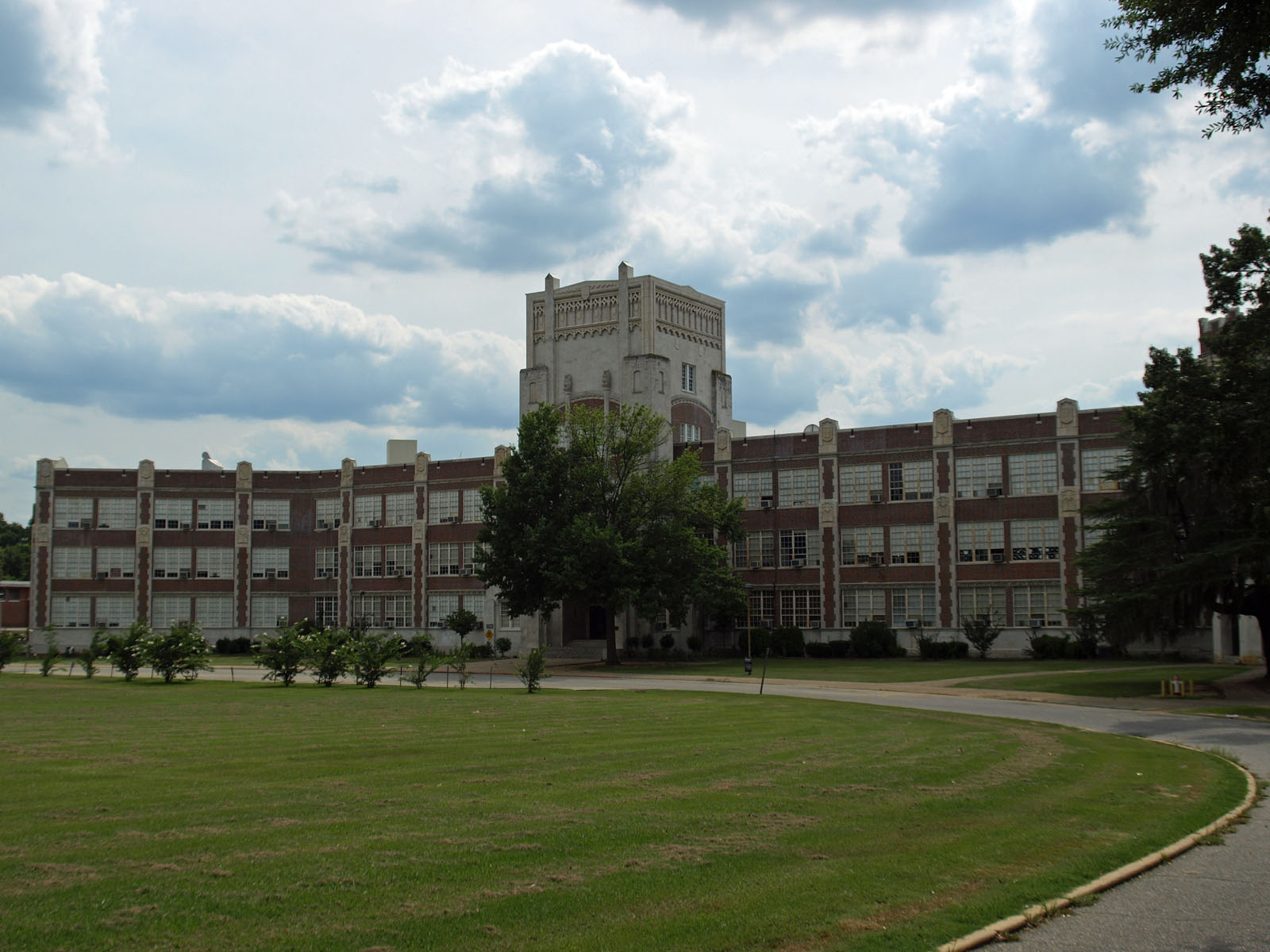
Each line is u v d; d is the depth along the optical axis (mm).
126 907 11758
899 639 77938
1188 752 27359
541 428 75500
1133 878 14336
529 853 14305
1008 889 13273
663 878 13219
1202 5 16812
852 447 80875
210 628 96562
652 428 77812
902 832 16016
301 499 99062
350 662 49125
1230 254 45406
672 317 93812
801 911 12125
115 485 96375
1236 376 45469
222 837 14891
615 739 26797
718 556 74188
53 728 28469
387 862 13742
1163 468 49344
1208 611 54625
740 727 30578
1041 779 21375
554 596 72625
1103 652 70375
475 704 38312
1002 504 75500
